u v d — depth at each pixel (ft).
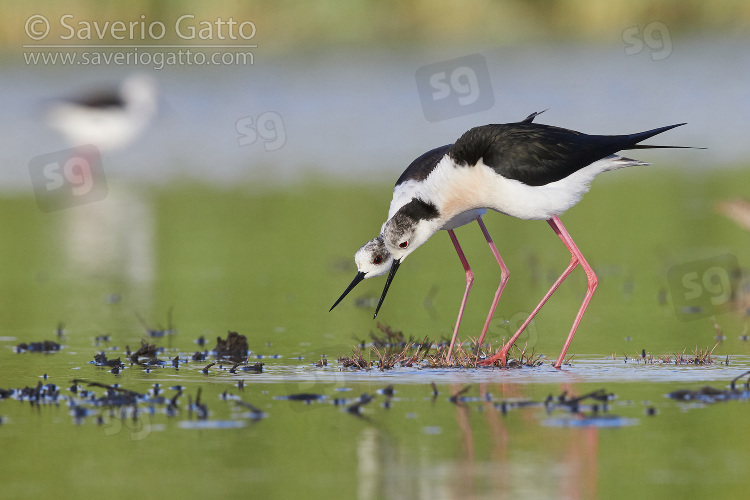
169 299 45.09
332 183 71.56
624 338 36.50
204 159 81.61
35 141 84.07
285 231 59.00
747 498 20.27
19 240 59.00
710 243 52.31
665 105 92.32
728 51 109.91
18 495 21.22
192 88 97.81
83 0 101.76
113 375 31.78
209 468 22.65
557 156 33.30
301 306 43.42
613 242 54.19
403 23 115.96
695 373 30.91
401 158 78.02
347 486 21.43
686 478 21.42
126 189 73.10
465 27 117.80
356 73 102.47
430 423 25.68
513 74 103.14
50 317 41.86
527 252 53.11
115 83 91.86
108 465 22.93
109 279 49.44
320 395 28.58
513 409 26.84
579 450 23.30
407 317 41.01
